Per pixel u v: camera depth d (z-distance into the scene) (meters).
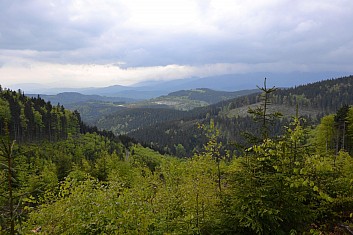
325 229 8.92
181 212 9.98
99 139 121.75
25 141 101.12
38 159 67.81
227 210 8.36
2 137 5.46
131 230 7.41
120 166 46.84
